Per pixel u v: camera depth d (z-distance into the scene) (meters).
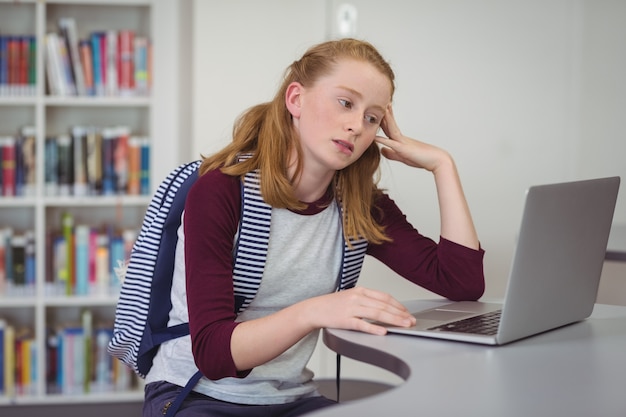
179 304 1.52
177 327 1.51
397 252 1.65
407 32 3.21
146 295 1.52
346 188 1.56
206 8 3.17
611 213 1.43
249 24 3.18
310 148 1.44
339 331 1.29
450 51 3.23
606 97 3.26
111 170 3.46
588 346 1.21
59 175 3.43
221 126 3.20
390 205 1.69
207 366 1.33
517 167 3.28
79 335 3.42
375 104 1.43
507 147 3.28
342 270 1.56
